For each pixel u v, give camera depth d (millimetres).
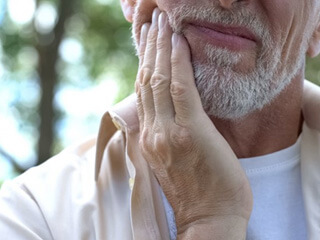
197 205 1515
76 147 1836
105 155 1744
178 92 1522
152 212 1592
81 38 8711
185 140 1505
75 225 1613
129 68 9023
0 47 7961
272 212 1689
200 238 1482
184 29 1537
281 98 1695
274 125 1723
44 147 6176
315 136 1778
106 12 8656
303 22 1633
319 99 1800
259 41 1528
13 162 6484
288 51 1614
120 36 8766
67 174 1736
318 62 6230
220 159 1501
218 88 1522
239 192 1509
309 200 1680
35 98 8195
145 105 1588
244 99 1551
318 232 1622
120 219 1615
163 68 1563
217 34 1507
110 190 1678
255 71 1543
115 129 1764
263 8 1515
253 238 1647
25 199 1673
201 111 1532
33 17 6781
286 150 1766
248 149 1745
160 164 1562
